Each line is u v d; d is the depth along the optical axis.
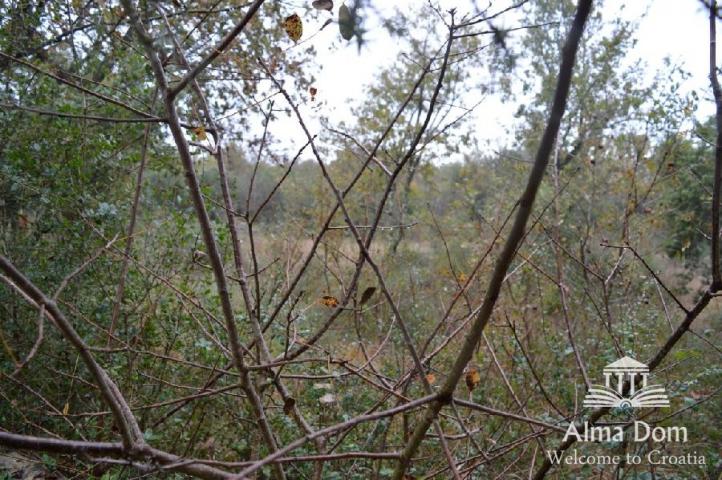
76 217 3.86
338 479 2.92
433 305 6.65
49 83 3.98
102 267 3.82
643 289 4.95
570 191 7.76
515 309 4.74
